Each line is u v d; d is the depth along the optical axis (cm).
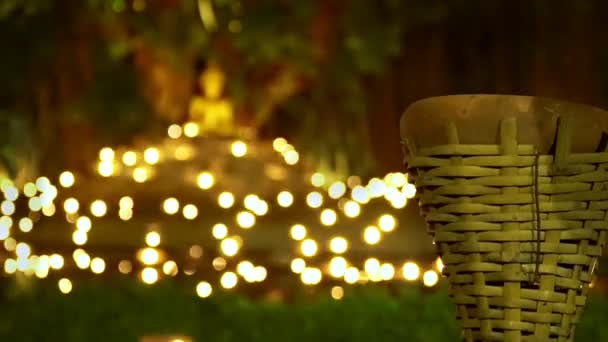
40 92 909
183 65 894
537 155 181
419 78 979
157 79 898
